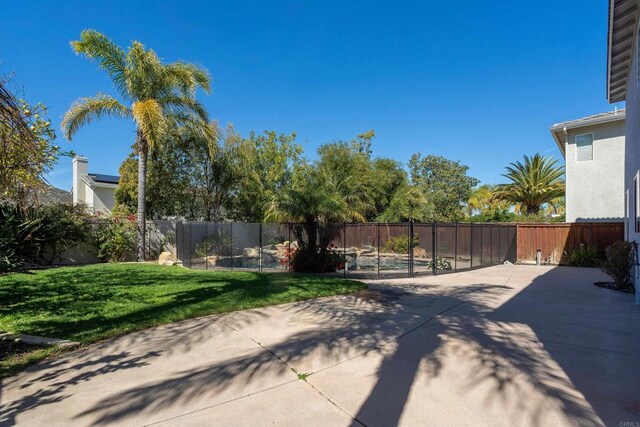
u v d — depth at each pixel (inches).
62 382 136.9
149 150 567.2
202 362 158.2
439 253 685.3
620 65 390.0
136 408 117.3
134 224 584.1
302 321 226.8
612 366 153.0
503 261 614.5
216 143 645.9
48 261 509.0
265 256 616.1
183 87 576.7
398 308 263.3
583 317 237.9
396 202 999.6
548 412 115.0
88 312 237.1
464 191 1433.3
